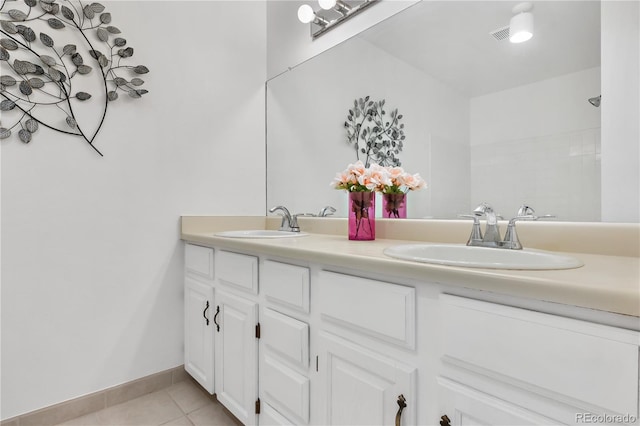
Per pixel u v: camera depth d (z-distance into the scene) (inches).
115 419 56.6
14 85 51.7
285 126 79.6
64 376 56.2
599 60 38.1
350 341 34.2
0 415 50.8
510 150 45.0
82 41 57.9
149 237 65.4
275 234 66.3
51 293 55.0
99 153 59.6
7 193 51.4
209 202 74.0
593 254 35.9
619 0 36.8
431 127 53.3
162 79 67.4
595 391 19.1
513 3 45.2
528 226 41.2
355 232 51.8
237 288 52.4
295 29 77.7
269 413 44.9
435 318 27.1
